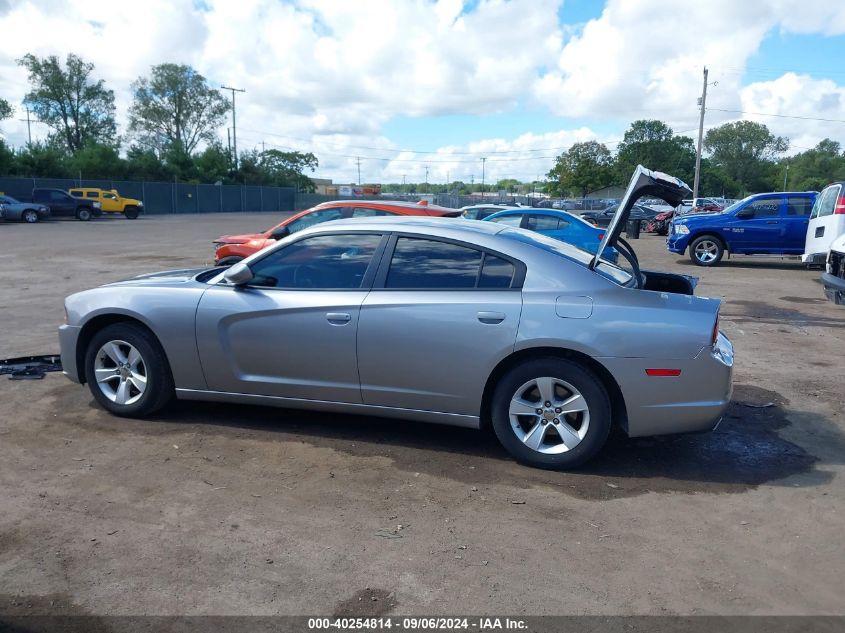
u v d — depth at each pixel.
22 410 5.36
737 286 13.24
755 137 116.44
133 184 56.03
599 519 3.79
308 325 4.65
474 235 4.60
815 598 3.09
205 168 73.19
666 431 4.27
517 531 3.63
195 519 3.71
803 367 7.09
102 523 3.65
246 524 3.66
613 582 3.18
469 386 4.42
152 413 5.21
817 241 12.27
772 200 16.14
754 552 3.47
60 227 33.06
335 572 3.23
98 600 2.98
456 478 4.28
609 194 72.50
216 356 4.89
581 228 13.17
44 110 71.56
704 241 16.64
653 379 4.17
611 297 4.29
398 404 4.62
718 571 3.29
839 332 8.91
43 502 3.87
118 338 5.11
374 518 3.75
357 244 4.75
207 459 4.49
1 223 35.81
